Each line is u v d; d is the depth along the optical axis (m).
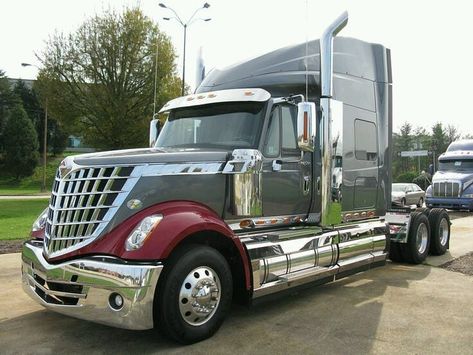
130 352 4.21
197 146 5.77
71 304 4.29
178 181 4.69
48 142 66.00
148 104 25.23
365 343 4.43
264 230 5.63
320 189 6.14
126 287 4.00
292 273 5.50
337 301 5.91
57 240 4.43
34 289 4.67
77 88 25.19
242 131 5.56
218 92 5.97
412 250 8.37
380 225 7.43
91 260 4.18
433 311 5.47
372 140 7.49
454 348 4.31
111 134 24.91
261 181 5.23
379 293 6.33
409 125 66.38
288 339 4.53
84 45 24.78
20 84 69.19
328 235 6.17
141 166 4.50
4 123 62.28
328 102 6.12
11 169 56.53
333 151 6.20
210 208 4.96
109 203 4.34
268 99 5.57
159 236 4.17
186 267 4.29
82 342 4.45
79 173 4.45
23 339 4.53
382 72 7.80
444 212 9.53
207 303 4.46
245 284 4.89
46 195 35.53
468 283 6.94
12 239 10.65
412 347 4.33
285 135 5.80
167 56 25.33
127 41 24.61
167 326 4.21
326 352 4.20
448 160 23.69
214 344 4.40
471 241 11.47
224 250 4.98
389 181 7.99
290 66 6.47
